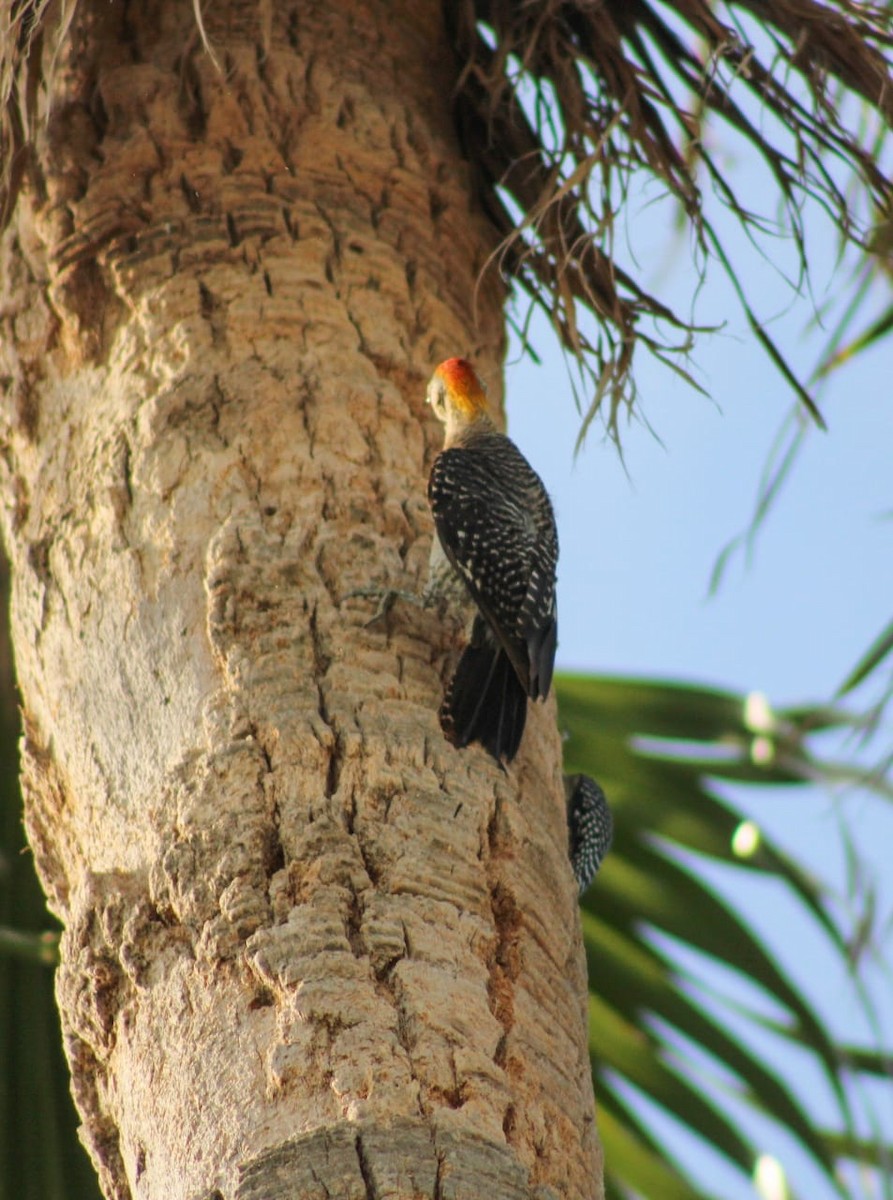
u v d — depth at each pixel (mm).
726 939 12906
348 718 8523
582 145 11359
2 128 10883
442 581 9852
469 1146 7055
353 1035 7297
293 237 10766
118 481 9664
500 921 8344
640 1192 12812
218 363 10070
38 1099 12078
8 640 12484
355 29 11875
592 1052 13031
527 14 11688
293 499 9523
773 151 11477
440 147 11797
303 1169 6848
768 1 11430
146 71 11172
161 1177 7469
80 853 9164
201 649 8867
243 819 8062
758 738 12539
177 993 7820
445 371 10844
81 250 10594
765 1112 12602
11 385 10594
